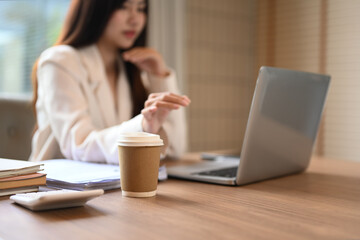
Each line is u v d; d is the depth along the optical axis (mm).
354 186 860
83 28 1457
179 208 629
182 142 1444
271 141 879
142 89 1619
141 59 1521
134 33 1549
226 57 3625
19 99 1611
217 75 3559
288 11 3535
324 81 1019
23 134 1598
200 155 1520
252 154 833
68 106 1225
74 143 1117
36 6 2820
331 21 3219
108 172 841
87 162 1054
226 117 3648
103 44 1562
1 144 1543
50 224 533
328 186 855
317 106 1017
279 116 883
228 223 544
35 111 1509
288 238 483
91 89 1421
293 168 1011
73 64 1344
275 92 840
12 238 474
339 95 3186
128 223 540
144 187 706
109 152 995
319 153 3318
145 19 1625
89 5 1444
